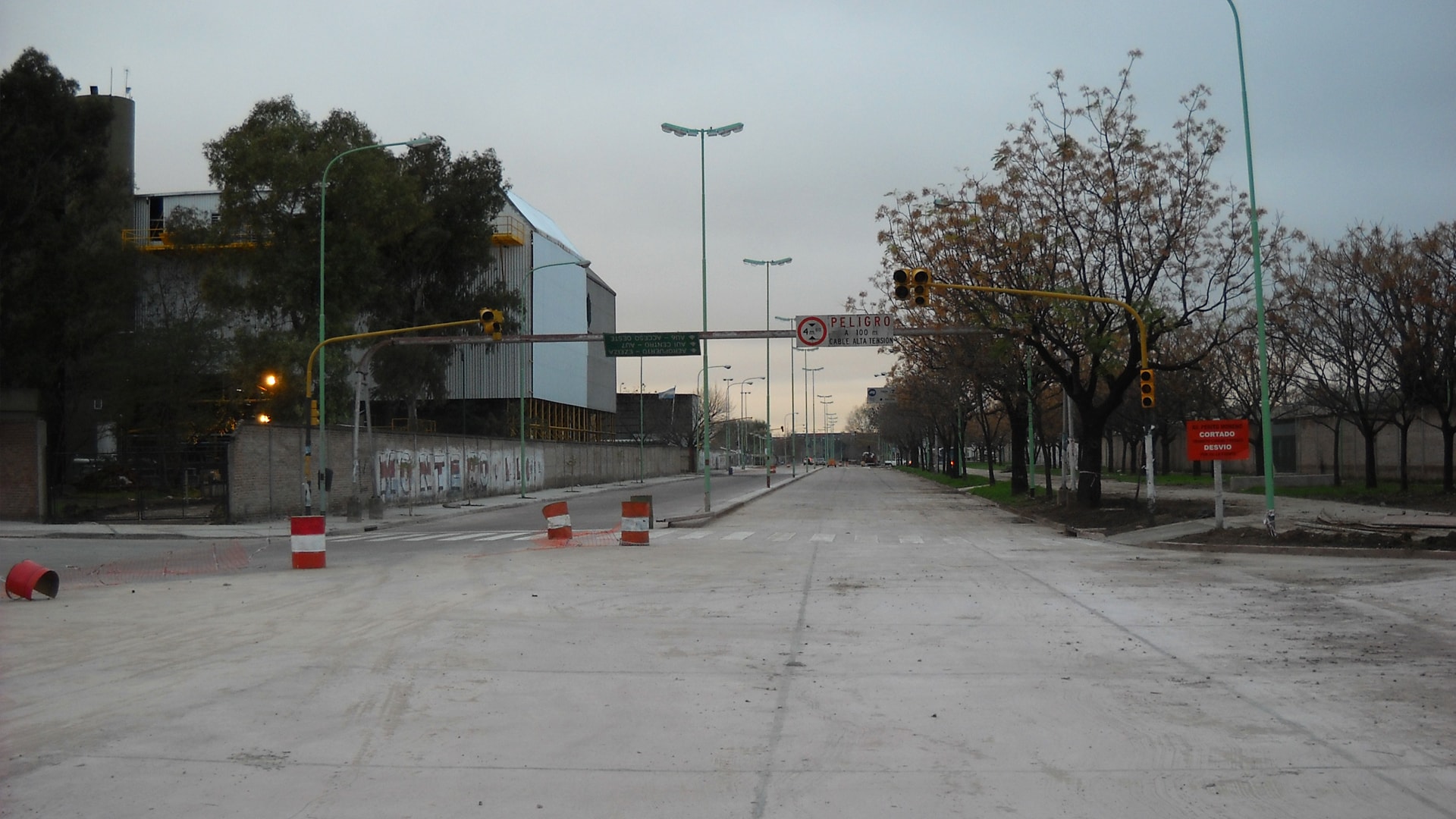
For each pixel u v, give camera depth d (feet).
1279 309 128.77
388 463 142.41
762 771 20.72
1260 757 21.45
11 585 47.16
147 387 151.53
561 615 41.57
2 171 142.82
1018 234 100.07
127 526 107.55
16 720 24.66
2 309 144.36
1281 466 185.88
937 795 19.16
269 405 148.56
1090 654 32.86
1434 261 104.78
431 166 191.62
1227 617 40.11
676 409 402.31
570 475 234.17
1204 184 97.50
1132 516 94.73
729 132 124.98
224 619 40.75
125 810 18.35
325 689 28.04
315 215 160.76
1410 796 18.94
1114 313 101.91
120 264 154.71
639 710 25.84
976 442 367.66
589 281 289.12
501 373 229.25
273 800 18.93
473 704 26.37
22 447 113.09
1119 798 18.98
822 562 64.34
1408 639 35.09
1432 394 111.04
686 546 78.13
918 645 34.71
